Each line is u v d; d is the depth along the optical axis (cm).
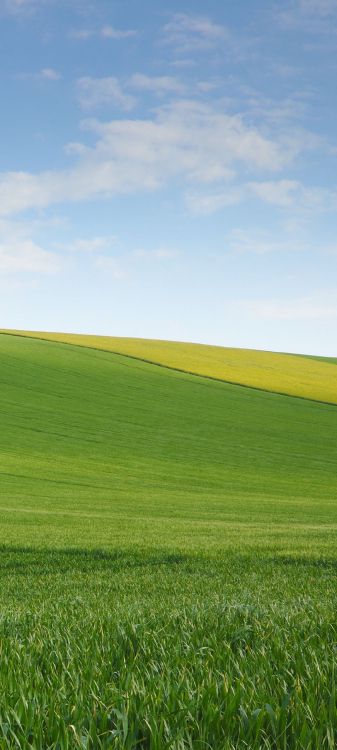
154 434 6350
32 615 613
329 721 262
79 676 338
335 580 1159
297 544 1883
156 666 355
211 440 6325
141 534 2259
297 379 9119
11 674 336
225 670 345
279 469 5522
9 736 251
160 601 859
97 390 7631
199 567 1441
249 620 517
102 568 1482
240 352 10925
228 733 258
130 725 262
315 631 457
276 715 267
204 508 3625
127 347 10044
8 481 4462
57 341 9838
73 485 4472
